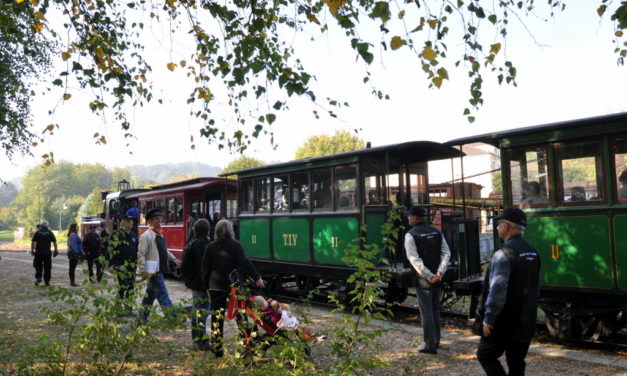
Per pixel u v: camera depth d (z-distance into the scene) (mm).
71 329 3727
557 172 7016
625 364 5711
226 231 5902
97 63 5270
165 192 16297
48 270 13422
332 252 9688
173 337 6836
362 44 3779
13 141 15828
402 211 9461
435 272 6223
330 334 6648
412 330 7664
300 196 10594
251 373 3939
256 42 4680
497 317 3807
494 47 4703
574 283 6738
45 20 5188
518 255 3809
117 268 4141
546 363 5797
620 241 6340
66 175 135500
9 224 124688
